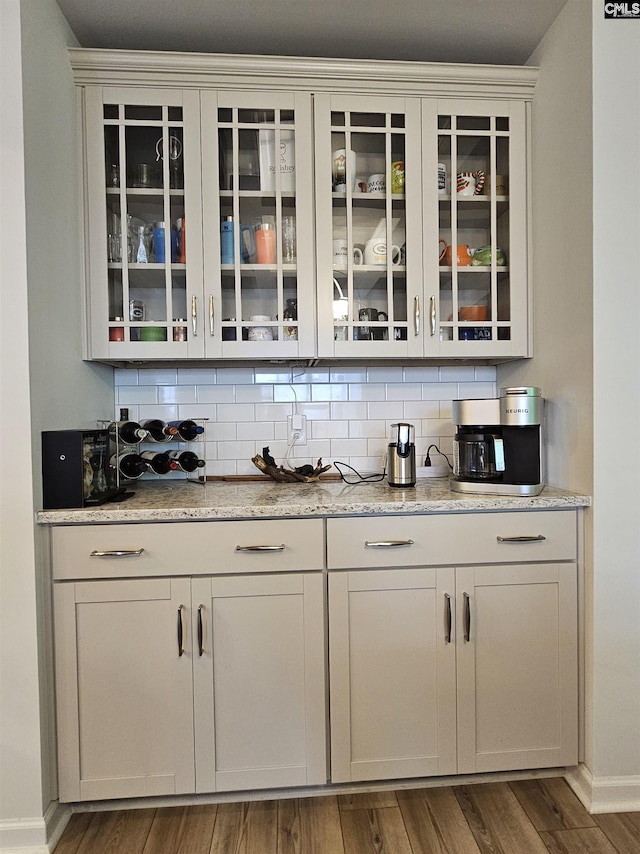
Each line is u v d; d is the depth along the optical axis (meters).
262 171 1.87
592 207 1.57
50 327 1.59
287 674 1.60
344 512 1.60
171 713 1.58
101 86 1.79
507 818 1.57
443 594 1.63
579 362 1.66
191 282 1.84
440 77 1.87
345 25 1.80
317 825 1.54
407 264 1.90
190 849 1.47
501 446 1.76
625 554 1.62
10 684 1.48
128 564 1.55
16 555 1.47
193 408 2.20
